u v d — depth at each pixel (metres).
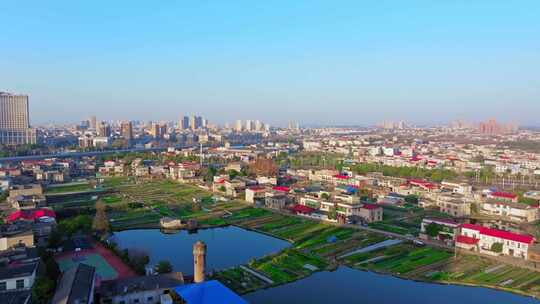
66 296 106.44
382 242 185.62
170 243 191.12
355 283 140.88
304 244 182.50
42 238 176.38
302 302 125.56
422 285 139.38
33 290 111.94
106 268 151.12
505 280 141.50
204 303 109.25
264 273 148.12
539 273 147.38
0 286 113.69
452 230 182.00
